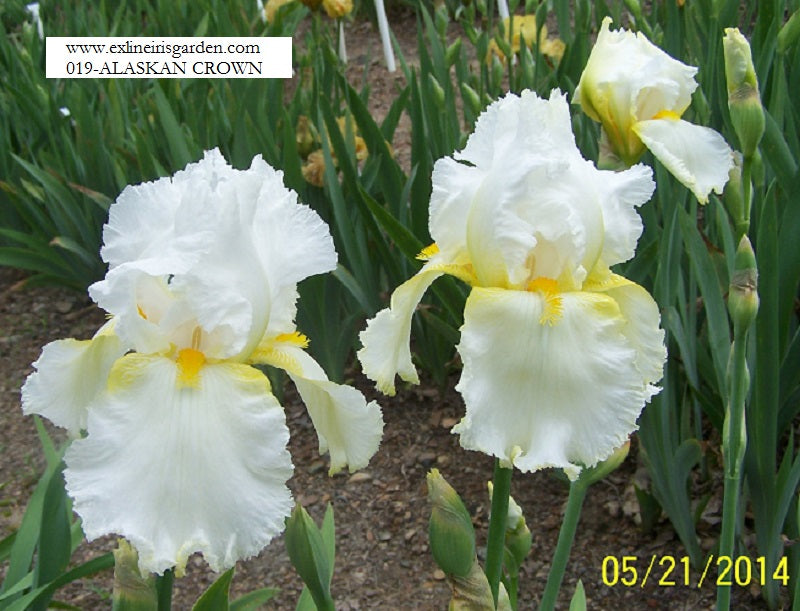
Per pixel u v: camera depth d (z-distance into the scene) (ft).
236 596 3.14
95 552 3.39
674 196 3.14
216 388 1.51
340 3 5.31
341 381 3.98
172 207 1.62
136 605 1.58
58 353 1.65
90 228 4.64
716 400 3.16
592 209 1.65
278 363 1.62
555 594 2.10
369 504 3.51
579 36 4.28
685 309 3.10
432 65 4.70
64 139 4.72
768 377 2.71
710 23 3.94
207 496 1.44
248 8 6.72
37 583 2.25
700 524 3.26
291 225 1.66
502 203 1.61
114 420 1.47
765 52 3.47
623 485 3.49
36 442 4.02
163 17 5.93
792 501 3.00
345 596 3.11
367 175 4.07
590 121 3.86
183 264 1.53
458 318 3.14
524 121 1.62
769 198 2.61
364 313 3.92
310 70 5.26
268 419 1.49
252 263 1.57
